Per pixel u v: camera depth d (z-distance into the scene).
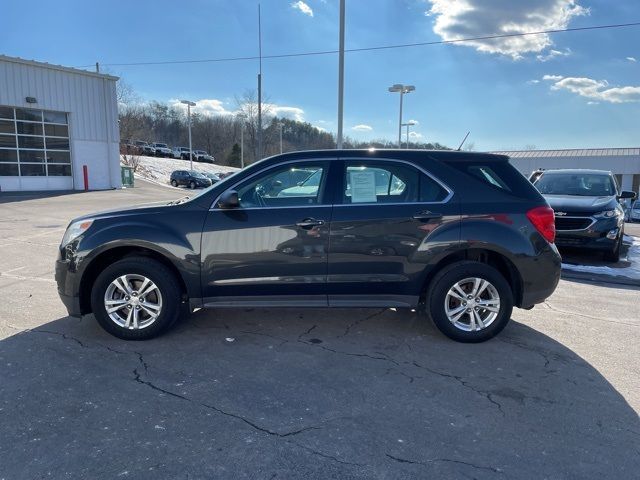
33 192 26.33
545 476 2.65
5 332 4.71
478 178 4.56
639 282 7.55
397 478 2.61
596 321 5.40
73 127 28.30
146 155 64.25
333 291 4.50
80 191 28.27
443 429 3.10
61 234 11.39
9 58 25.11
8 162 25.89
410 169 4.54
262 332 4.80
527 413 3.32
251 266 4.43
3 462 2.69
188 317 5.20
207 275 4.43
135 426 3.08
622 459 2.81
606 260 9.28
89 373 3.83
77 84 28.30
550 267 4.52
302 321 5.13
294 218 4.41
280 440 2.95
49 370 3.87
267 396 3.50
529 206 4.51
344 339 4.64
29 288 6.46
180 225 4.42
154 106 99.56
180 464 2.70
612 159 49.25
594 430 3.12
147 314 4.55
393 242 4.43
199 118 93.06
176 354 4.23
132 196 26.05
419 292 4.52
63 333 4.70
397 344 4.53
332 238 4.41
